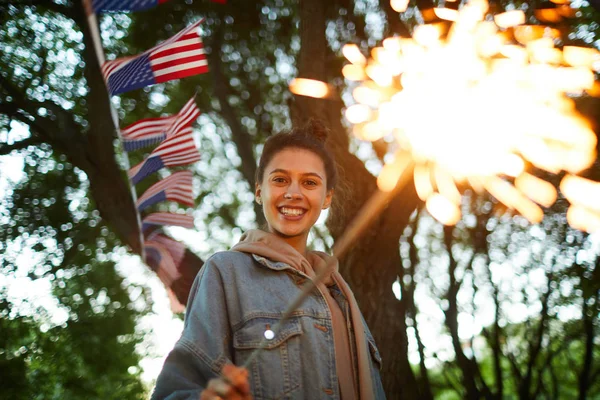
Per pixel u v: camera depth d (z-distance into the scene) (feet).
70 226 40.65
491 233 41.24
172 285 25.66
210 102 41.27
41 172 40.11
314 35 24.84
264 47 39.34
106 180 31.63
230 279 6.91
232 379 5.18
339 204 11.73
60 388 51.62
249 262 7.16
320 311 6.99
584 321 41.29
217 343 6.39
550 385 48.34
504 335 44.47
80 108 37.70
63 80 37.76
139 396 51.39
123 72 15.01
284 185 7.61
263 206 7.75
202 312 6.61
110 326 46.16
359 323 7.33
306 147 7.79
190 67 15.16
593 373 47.19
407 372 24.40
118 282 46.42
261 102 40.68
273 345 6.50
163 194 21.52
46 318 45.47
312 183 7.64
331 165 8.09
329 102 24.03
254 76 40.47
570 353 47.60
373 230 23.47
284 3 36.65
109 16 35.12
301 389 6.43
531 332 44.39
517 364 44.86
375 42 31.78
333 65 32.32
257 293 6.85
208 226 48.60
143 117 39.91
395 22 23.11
